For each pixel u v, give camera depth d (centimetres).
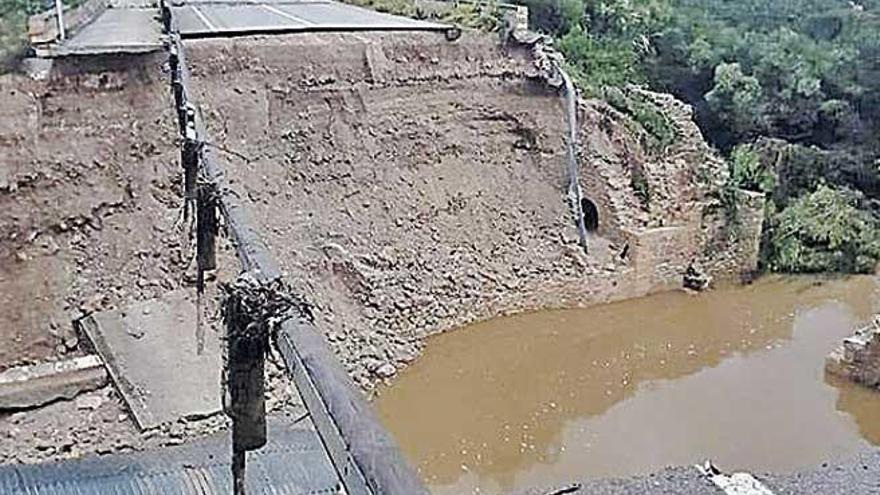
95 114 2247
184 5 3444
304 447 1455
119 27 2848
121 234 2238
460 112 3048
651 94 3550
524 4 4144
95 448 1767
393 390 2352
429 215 2877
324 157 2752
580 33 4025
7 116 2098
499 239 2955
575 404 2317
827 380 2462
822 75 4294
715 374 2500
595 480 1925
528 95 3148
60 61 2206
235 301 704
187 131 1381
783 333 2784
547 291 2891
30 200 2123
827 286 3188
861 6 5800
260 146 2639
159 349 2028
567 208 3109
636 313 2908
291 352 609
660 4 4866
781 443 2130
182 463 1523
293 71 2733
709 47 4419
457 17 3384
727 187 3177
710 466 1855
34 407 1873
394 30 3034
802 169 3772
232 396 720
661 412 2281
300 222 2619
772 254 3322
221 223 1213
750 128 4122
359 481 447
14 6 2925
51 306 2116
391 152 2889
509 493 1831
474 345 2609
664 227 3069
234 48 2641
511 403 2309
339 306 2527
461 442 2120
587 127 3159
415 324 2636
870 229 3469
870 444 2125
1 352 2030
